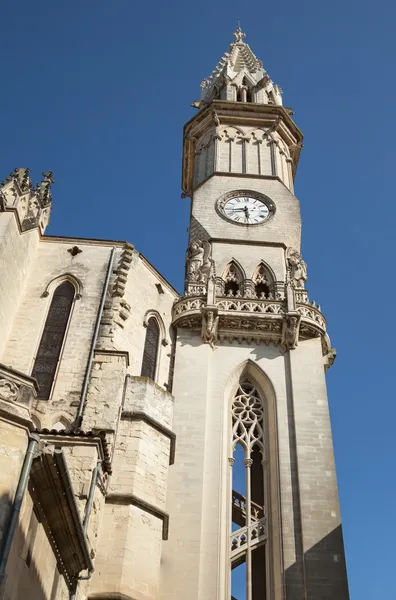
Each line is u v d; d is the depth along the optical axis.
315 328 40.03
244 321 39.91
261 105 57.66
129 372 35.41
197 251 45.91
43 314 35.78
